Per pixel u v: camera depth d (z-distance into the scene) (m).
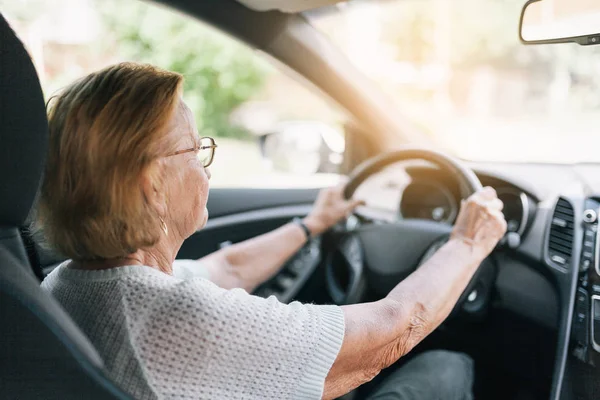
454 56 7.25
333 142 2.46
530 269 1.74
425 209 1.98
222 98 6.13
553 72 5.88
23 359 0.67
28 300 0.67
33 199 0.77
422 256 1.74
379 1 2.20
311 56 2.16
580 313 1.55
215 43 5.84
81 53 5.10
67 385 0.68
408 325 1.07
